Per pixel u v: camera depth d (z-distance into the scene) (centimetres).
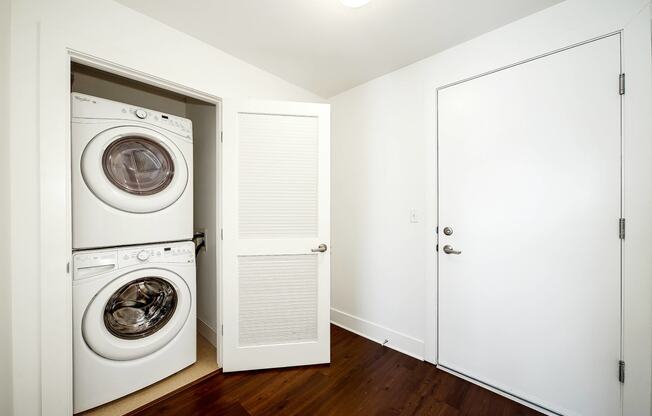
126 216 144
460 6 134
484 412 139
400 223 199
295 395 151
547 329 138
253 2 132
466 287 166
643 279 114
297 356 177
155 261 153
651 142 111
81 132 130
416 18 143
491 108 155
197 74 162
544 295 139
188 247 169
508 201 150
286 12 139
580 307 129
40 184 112
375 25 150
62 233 118
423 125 185
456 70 168
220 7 136
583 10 126
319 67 196
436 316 179
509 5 133
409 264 194
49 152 114
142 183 155
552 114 136
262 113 173
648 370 112
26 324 111
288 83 218
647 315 113
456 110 169
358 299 228
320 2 132
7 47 105
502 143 151
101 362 135
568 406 132
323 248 178
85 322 131
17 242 109
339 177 243
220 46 170
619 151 119
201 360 184
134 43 137
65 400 119
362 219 224
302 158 178
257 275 174
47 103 113
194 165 231
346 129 237
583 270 128
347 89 233
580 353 129
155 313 162
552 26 134
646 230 113
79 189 130
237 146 171
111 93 199
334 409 140
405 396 150
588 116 126
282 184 176
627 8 116
